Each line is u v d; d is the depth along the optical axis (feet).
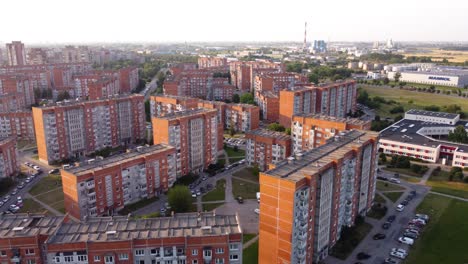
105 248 327.26
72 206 515.91
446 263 430.61
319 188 411.13
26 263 340.59
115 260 329.72
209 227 342.85
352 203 498.28
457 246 464.65
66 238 333.83
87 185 509.35
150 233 341.41
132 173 571.69
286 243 390.21
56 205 571.28
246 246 460.55
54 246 323.16
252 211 556.10
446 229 503.61
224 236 336.08
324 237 439.22
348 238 481.87
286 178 380.78
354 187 495.41
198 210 557.33
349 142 513.04
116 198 552.00
